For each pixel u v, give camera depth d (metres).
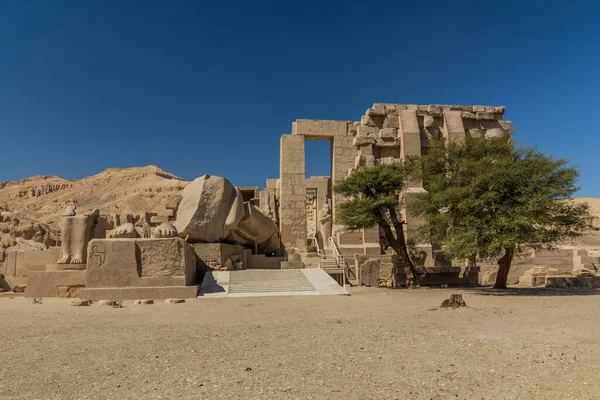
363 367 6.19
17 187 153.00
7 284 20.81
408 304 14.25
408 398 4.98
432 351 7.09
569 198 18.36
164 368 6.21
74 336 8.59
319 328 9.38
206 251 20.98
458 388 5.29
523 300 14.80
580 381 5.48
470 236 17.50
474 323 9.90
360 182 22.34
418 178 23.64
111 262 16.08
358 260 24.23
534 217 17.19
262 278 19.75
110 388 5.37
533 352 6.95
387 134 32.03
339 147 32.31
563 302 14.04
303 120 32.28
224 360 6.62
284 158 31.84
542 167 18.25
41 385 5.51
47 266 17.55
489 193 17.70
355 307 13.62
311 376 5.79
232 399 4.96
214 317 11.42
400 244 22.44
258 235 25.30
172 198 24.31
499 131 32.59
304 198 31.67
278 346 7.56
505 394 5.08
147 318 11.20
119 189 141.00
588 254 28.39
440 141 24.52
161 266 16.30
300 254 28.66
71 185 152.38
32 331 9.16
